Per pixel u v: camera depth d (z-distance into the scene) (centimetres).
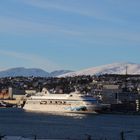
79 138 15325
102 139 15025
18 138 12456
